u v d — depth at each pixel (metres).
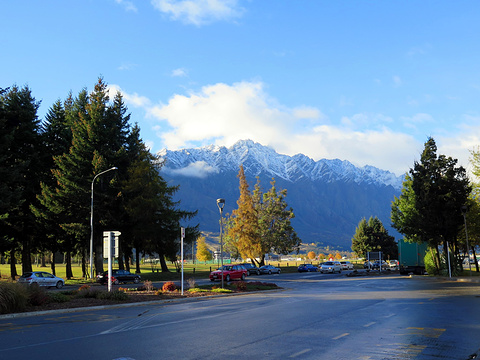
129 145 54.75
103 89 56.06
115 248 21.55
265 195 77.81
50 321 13.73
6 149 47.12
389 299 20.44
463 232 46.38
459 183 40.94
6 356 8.34
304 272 68.44
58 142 57.03
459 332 10.77
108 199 49.53
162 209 53.44
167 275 51.66
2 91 41.81
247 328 11.68
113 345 9.37
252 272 58.88
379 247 101.56
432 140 43.22
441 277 40.25
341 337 10.11
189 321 13.30
